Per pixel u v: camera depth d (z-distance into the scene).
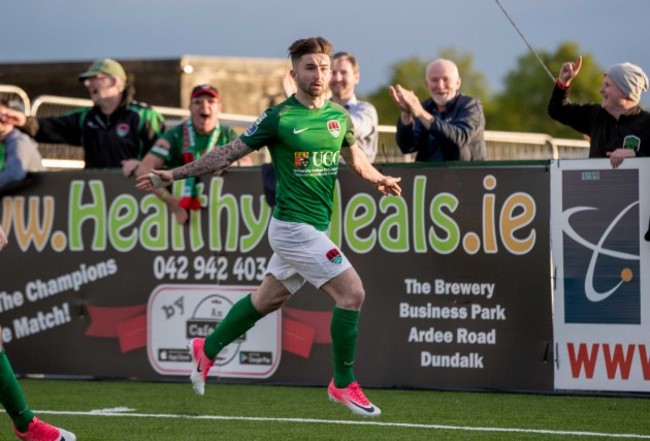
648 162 26.25
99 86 32.03
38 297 31.33
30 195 31.34
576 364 26.78
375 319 28.25
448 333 27.72
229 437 21.86
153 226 30.23
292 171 21.56
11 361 31.56
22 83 55.66
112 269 30.64
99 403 26.50
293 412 24.86
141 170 30.00
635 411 24.38
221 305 29.66
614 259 26.48
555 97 28.56
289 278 22.34
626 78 27.14
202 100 29.72
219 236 29.64
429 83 29.94
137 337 30.41
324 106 21.77
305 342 28.88
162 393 28.05
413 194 27.95
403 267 28.05
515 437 21.48
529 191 27.12
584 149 47.09
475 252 27.50
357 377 28.36
